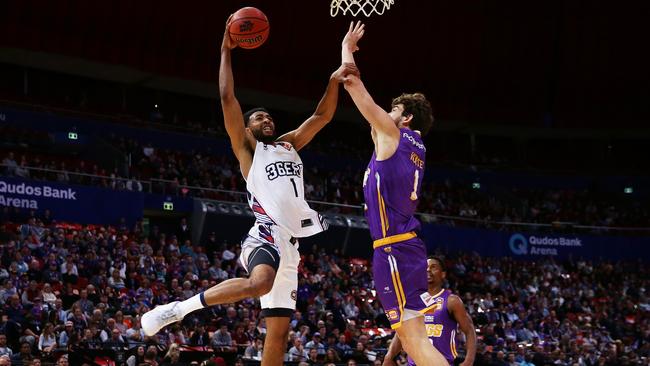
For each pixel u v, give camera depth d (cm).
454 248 3212
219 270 2214
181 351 1569
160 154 2972
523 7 3791
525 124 3875
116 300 1798
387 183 550
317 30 3450
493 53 3822
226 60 632
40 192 2427
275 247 604
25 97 2945
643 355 2373
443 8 3703
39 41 2834
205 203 2723
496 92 3881
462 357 1825
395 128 554
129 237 2378
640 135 4016
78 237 2103
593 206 3725
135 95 3306
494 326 2298
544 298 2822
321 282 2320
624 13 3819
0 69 2998
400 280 543
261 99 3497
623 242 3459
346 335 1927
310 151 3434
